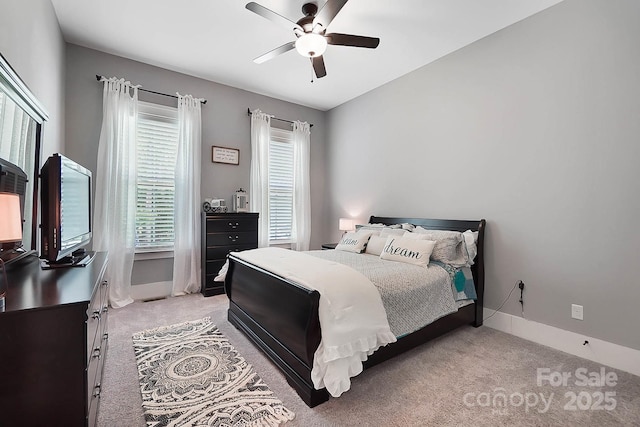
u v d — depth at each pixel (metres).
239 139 4.45
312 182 5.30
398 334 2.06
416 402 1.75
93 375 1.34
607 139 2.26
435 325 2.46
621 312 2.19
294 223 4.98
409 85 3.85
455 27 2.87
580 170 2.39
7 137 1.55
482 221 2.99
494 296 2.94
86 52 3.33
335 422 1.57
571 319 2.43
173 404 1.70
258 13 2.21
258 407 1.68
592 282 2.33
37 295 1.18
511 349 2.46
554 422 1.60
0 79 1.42
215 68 3.79
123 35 3.08
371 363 1.95
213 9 2.66
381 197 4.30
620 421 1.61
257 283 2.40
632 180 2.14
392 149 4.11
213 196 4.22
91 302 1.25
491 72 2.98
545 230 2.60
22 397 1.05
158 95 3.78
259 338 2.36
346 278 1.93
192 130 3.92
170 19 2.80
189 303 3.52
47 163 1.70
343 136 5.02
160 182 3.82
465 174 3.23
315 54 2.52
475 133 3.13
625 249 2.17
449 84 3.38
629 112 2.16
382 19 2.75
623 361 2.16
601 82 2.29
